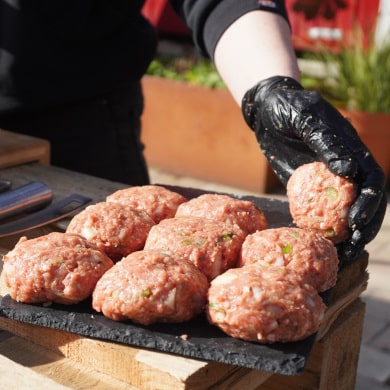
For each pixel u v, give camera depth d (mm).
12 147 1834
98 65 1923
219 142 4086
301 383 1368
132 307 1038
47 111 1951
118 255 1279
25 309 1114
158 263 1086
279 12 1773
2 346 1138
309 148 1490
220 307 1021
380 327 2598
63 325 1081
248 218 1347
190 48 5531
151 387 1021
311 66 4660
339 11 4621
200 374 997
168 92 4172
